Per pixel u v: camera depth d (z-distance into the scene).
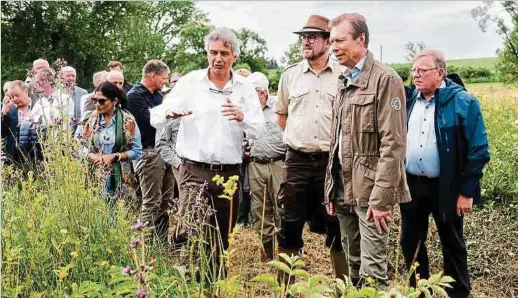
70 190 3.64
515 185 6.38
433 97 4.08
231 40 4.01
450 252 4.19
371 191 3.61
